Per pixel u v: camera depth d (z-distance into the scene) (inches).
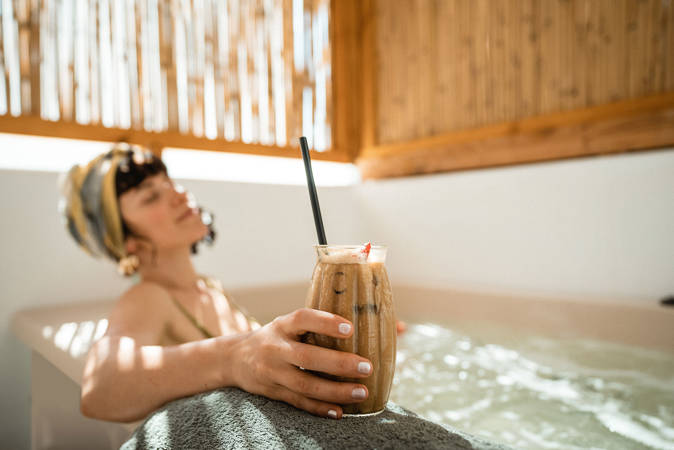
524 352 55.7
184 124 85.4
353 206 103.2
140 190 43.2
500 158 89.1
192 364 25.0
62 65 73.4
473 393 43.3
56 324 53.4
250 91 93.7
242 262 85.8
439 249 88.9
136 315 34.4
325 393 20.3
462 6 93.2
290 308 85.5
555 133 81.7
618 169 67.5
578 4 78.4
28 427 62.9
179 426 21.1
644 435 34.3
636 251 65.6
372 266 21.9
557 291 73.5
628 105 73.5
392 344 21.7
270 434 19.3
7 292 63.2
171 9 83.4
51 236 66.7
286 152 98.3
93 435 40.4
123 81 79.0
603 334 59.7
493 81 90.0
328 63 106.7
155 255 44.6
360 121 111.0
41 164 75.0
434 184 89.4
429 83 99.6
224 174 96.7
